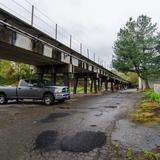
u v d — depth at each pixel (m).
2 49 16.48
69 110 12.50
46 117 9.97
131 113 11.08
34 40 15.99
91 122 8.66
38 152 5.09
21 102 18.05
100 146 5.50
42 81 17.20
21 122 8.74
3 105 15.74
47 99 15.88
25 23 14.52
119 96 26.45
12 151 5.17
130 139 6.11
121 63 45.69
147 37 45.84
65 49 23.17
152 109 12.38
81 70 32.94
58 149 5.30
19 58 21.39
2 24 12.35
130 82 109.69
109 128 7.53
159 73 44.81
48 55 18.44
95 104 16.00
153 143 5.72
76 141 5.95
